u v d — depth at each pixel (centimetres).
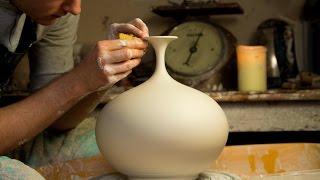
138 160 100
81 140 153
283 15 237
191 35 211
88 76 110
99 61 107
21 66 232
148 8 240
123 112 101
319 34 225
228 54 210
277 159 133
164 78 106
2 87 140
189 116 99
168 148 98
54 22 132
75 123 153
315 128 177
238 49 201
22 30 132
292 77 211
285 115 178
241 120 180
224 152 132
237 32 238
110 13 243
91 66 109
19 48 135
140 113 99
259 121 179
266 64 208
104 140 104
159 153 98
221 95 176
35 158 152
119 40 109
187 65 210
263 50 199
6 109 113
